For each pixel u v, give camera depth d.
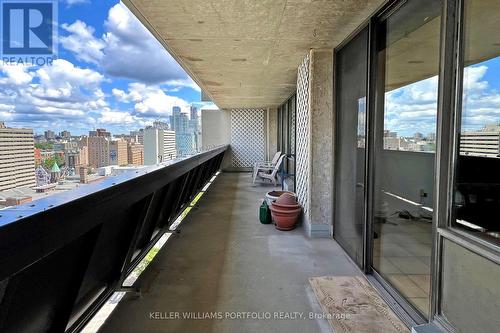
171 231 4.09
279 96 8.36
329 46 3.81
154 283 2.76
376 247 2.83
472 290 1.57
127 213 2.19
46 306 1.50
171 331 2.07
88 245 1.64
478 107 1.63
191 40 3.56
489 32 1.63
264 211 4.72
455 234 1.69
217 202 6.32
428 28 2.04
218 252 3.53
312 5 2.64
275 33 3.32
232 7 2.68
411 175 2.24
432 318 1.89
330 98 3.95
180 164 3.18
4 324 1.19
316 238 4.02
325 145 4.00
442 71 1.79
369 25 2.85
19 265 1.03
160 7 2.67
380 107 2.75
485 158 1.57
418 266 2.15
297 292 2.61
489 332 1.46
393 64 2.54
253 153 11.88
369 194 2.90
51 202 1.24
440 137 1.80
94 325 2.12
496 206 1.50
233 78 5.89
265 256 3.41
